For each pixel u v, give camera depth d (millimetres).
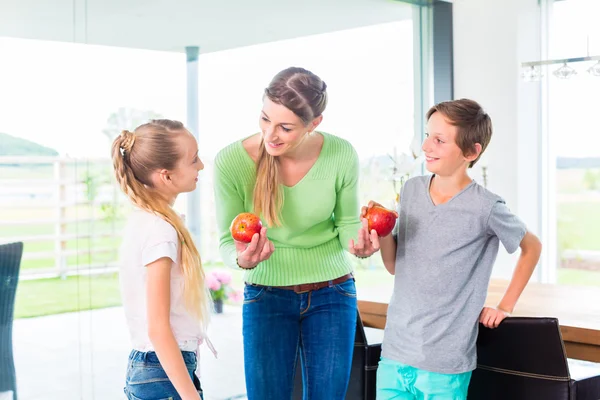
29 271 3086
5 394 3025
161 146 1835
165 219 1801
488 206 1988
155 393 1760
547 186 4566
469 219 1999
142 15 3418
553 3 4508
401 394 2053
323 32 4082
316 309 2102
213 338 3709
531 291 2779
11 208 3037
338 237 2191
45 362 3141
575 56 4441
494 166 4500
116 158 1861
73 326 3229
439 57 4648
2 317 3002
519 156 4422
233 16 3711
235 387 3799
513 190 4426
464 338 1988
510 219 2002
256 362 2076
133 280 1785
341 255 2174
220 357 3744
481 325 2033
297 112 1909
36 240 3107
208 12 3625
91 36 3270
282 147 1963
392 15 4438
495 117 4488
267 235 2117
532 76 3865
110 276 3348
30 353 3092
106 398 3340
